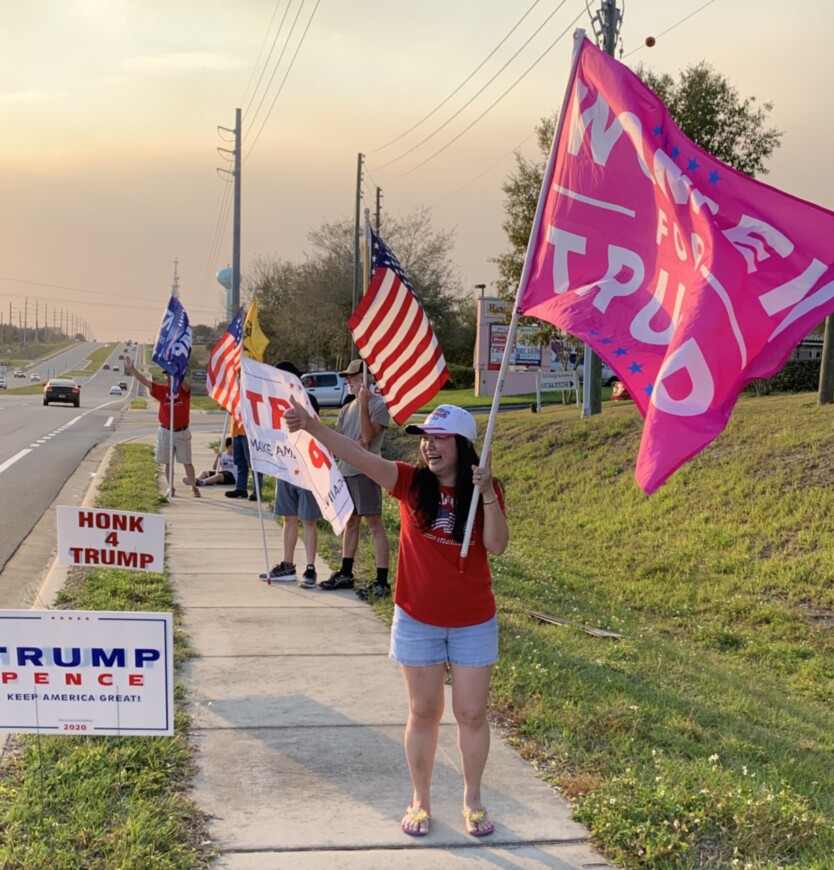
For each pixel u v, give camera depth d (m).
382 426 7.99
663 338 4.21
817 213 4.17
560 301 4.43
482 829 3.96
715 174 4.29
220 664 6.22
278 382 7.75
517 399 48.66
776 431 15.61
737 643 9.90
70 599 7.54
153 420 41.12
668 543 13.17
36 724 4.04
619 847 3.85
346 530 8.50
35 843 3.60
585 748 4.95
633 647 8.04
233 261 35.12
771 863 3.69
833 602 10.51
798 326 4.04
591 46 4.54
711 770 4.56
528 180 27.98
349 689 5.78
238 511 13.11
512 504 16.91
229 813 4.11
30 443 25.17
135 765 4.42
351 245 59.91
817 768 5.45
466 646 3.87
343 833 3.96
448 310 59.94
